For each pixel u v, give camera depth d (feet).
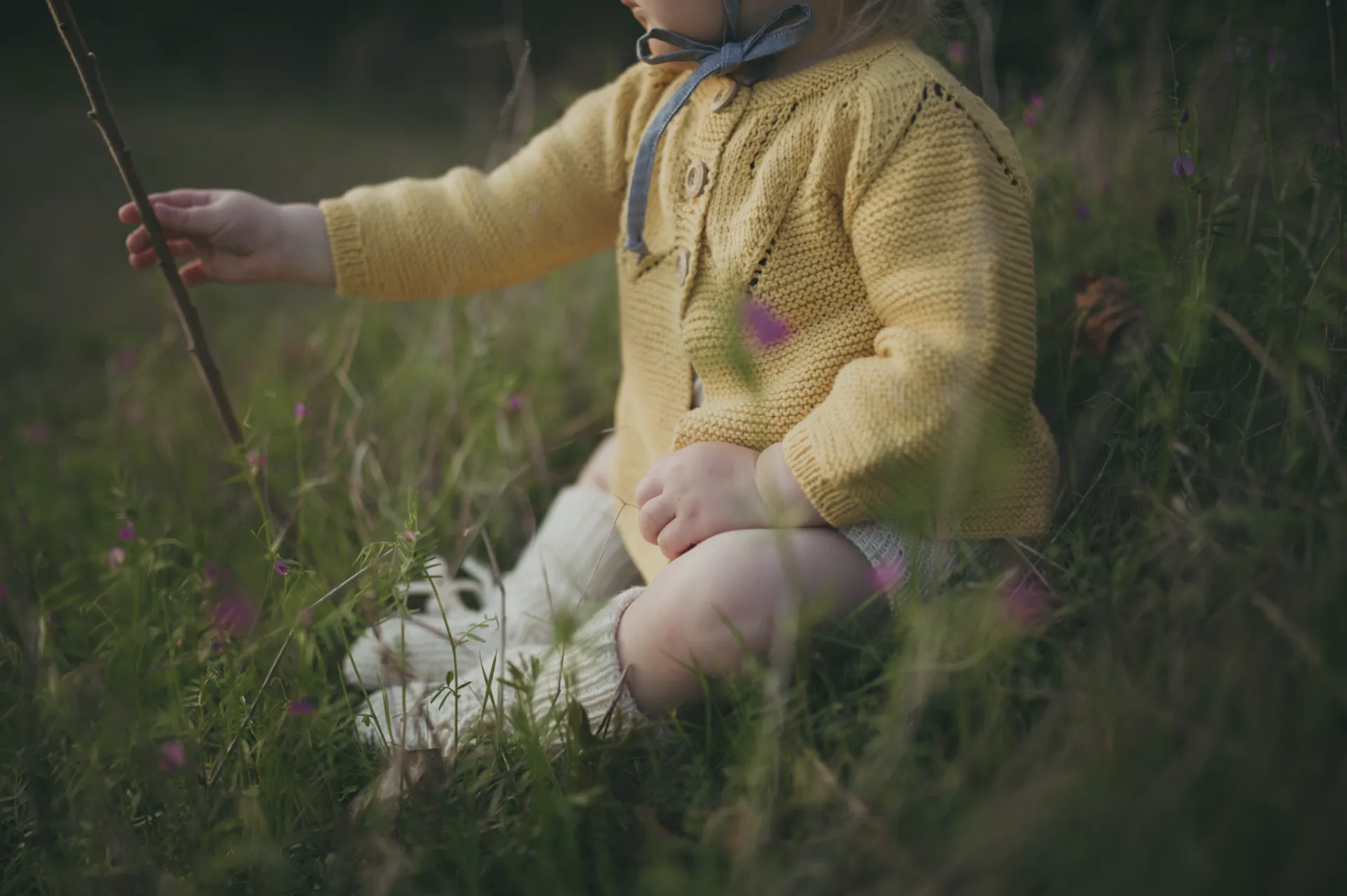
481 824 3.37
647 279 4.66
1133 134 6.11
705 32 4.26
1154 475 4.00
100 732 3.44
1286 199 4.56
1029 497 4.08
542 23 18.90
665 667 3.80
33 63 21.65
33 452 6.78
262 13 24.44
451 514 5.93
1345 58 5.21
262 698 3.79
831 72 4.15
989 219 3.90
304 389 7.15
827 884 2.83
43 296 10.62
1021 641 3.46
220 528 5.74
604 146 5.08
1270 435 3.91
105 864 3.31
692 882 2.93
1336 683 2.78
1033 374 3.96
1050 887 2.64
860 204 4.02
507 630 4.89
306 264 5.01
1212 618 3.26
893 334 3.90
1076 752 2.94
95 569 5.32
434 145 17.04
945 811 2.95
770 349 4.24
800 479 3.87
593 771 3.51
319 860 3.43
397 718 4.21
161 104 20.24
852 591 3.85
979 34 6.08
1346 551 3.05
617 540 5.24
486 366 6.75
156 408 7.23
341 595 4.62
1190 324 3.79
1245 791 2.68
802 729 3.51
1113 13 6.53
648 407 4.76
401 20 23.03
